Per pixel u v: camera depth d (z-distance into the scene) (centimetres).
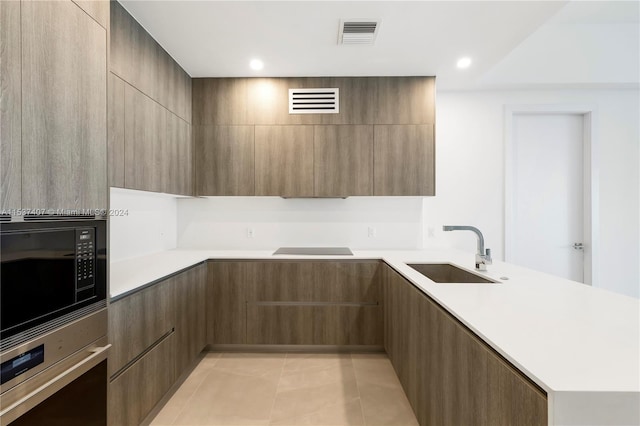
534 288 152
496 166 331
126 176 198
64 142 117
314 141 295
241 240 331
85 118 127
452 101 332
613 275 329
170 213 321
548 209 336
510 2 193
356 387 221
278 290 273
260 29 220
